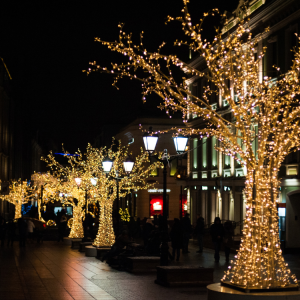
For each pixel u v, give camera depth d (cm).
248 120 966
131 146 5584
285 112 977
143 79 958
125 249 1866
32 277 1563
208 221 3516
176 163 5300
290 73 1076
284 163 2433
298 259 2108
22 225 2972
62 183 3222
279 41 2480
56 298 1174
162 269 1385
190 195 3916
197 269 1370
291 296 850
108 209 2367
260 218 930
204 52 966
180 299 1155
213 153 3525
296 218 2378
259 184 942
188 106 998
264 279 897
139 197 5269
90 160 2645
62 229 3575
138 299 1156
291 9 2383
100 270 1758
